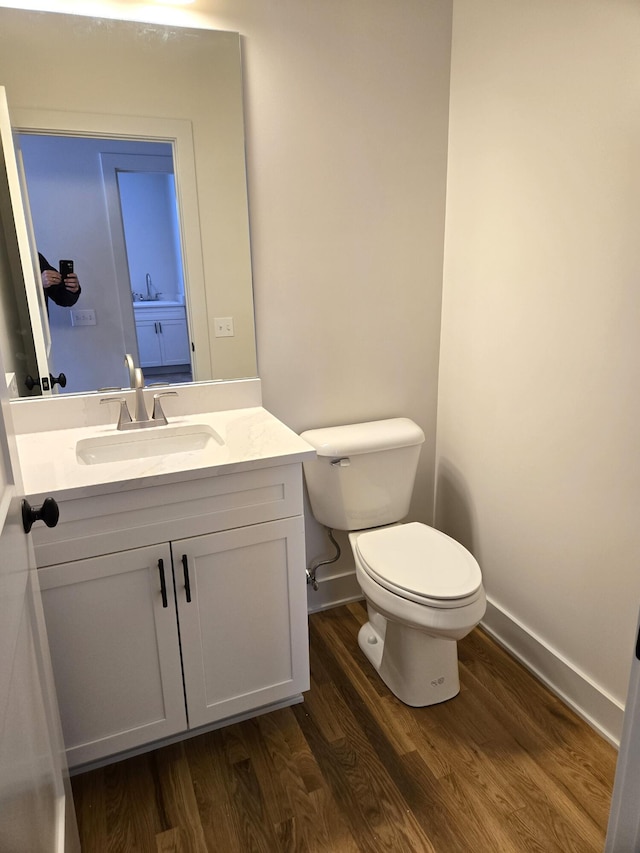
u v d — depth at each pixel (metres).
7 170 1.59
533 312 1.73
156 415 1.76
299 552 1.60
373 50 1.86
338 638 2.11
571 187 1.54
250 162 1.81
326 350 2.06
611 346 1.48
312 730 1.69
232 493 1.47
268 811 1.44
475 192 1.93
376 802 1.46
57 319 1.70
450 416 2.22
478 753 1.60
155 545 1.41
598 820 1.40
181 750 1.62
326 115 1.86
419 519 2.40
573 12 1.47
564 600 1.74
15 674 0.79
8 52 1.53
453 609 1.57
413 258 2.10
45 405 1.71
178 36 1.65
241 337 1.92
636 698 0.73
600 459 1.56
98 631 1.41
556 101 1.55
